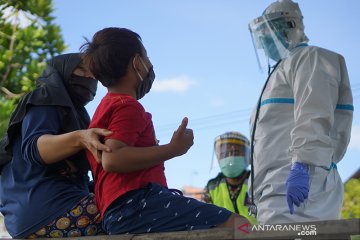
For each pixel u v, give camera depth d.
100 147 2.60
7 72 6.28
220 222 2.64
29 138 2.94
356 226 2.21
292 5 3.48
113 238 2.63
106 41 2.81
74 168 3.05
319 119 3.08
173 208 2.66
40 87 3.13
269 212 3.16
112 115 2.68
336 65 3.25
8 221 3.04
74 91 3.24
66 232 2.93
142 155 2.60
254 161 3.32
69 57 3.26
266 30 3.46
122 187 2.67
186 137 2.72
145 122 2.74
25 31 6.46
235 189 4.91
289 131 3.25
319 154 3.03
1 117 5.67
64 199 2.95
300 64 3.23
